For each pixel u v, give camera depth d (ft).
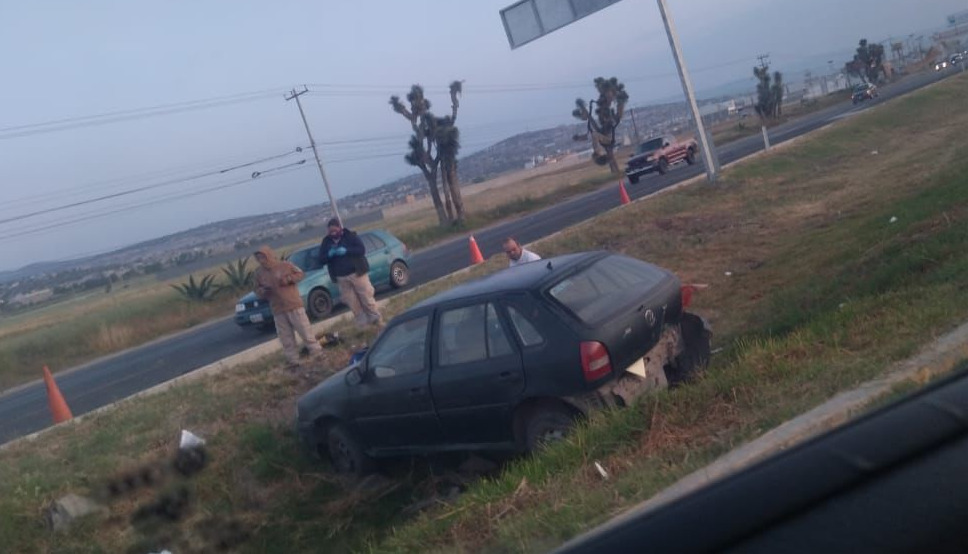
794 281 44.70
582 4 75.36
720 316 42.24
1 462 32.99
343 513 28.96
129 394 52.01
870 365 22.03
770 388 22.86
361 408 29.40
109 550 27.73
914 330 24.36
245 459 31.99
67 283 361.51
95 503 29.22
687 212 75.92
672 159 153.38
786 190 81.20
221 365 47.50
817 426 18.85
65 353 88.84
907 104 136.46
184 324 96.22
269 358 44.60
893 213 52.60
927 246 36.14
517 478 22.33
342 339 45.44
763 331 35.09
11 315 222.07
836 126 125.70
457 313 27.32
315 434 31.14
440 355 27.48
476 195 273.75
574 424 25.14
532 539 18.26
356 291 47.09
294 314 42.24
